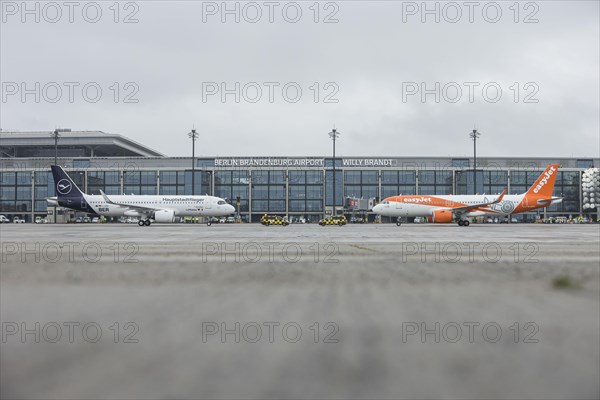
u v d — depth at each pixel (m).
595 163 121.25
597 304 7.89
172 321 6.66
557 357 5.06
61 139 138.88
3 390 4.12
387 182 121.38
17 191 121.44
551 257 17.09
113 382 4.32
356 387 4.23
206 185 122.19
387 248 22.22
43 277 11.16
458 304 7.92
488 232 48.72
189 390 4.14
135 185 121.38
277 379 4.42
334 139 104.31
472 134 103.38
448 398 3.99
